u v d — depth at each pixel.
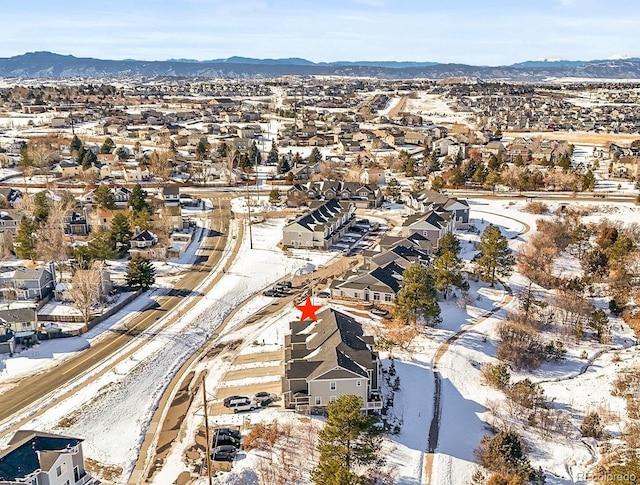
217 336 63.75
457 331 65.50
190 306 71.00
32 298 70.69
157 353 59.22
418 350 60.28
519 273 82.88
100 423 47.50
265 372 55.03
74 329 63.28
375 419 41.94
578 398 54.78
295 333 58.22
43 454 35.81
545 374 59.47
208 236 99.38
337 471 35.84
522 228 102.69
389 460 43.06
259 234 99.94
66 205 101.75
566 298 74.06
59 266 82.00
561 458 45.62
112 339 62.38
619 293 77.38
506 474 40.84
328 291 74.81
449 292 73.81
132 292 74.44
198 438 45.12
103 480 40.59
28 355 58.84
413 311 64.44
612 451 46.03
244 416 48.03
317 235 92.19
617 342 66.44
